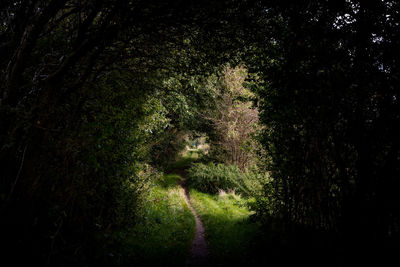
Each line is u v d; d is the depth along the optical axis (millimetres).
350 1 3756
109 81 5828
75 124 4047
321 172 4000
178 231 7594
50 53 5332
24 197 3260
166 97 10258
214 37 5098
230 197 13336
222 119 17438
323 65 3637
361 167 3416
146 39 5500
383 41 3543
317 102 3695
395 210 3025
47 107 3602
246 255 5414
